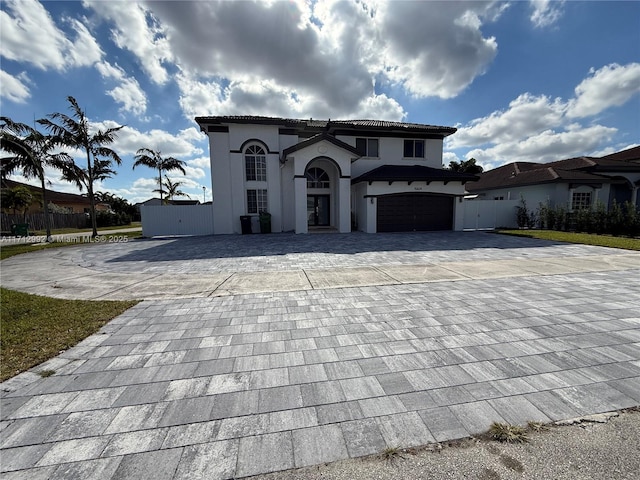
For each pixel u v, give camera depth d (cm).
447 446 191
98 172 1839
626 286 564
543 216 1758
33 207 3075
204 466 177
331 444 193
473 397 240
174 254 1036
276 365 293
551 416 217
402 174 1650
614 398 237
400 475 170
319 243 1232
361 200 1722
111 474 171
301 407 230
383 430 205
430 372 277
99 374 279
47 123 1616
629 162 2188
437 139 1897
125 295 549
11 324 395
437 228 1722
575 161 2189
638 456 180
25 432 205
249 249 1103
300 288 573
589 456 181
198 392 251
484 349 321
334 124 1705
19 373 279
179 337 360
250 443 194
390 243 1213
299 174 1576
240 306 473
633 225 1364
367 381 264
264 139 1678
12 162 1443
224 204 1673
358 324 393
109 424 212
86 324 396
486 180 2573
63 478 169
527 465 175
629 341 337
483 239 1323
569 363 291
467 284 590
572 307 450
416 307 457
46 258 1017
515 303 471
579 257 873
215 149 1642
